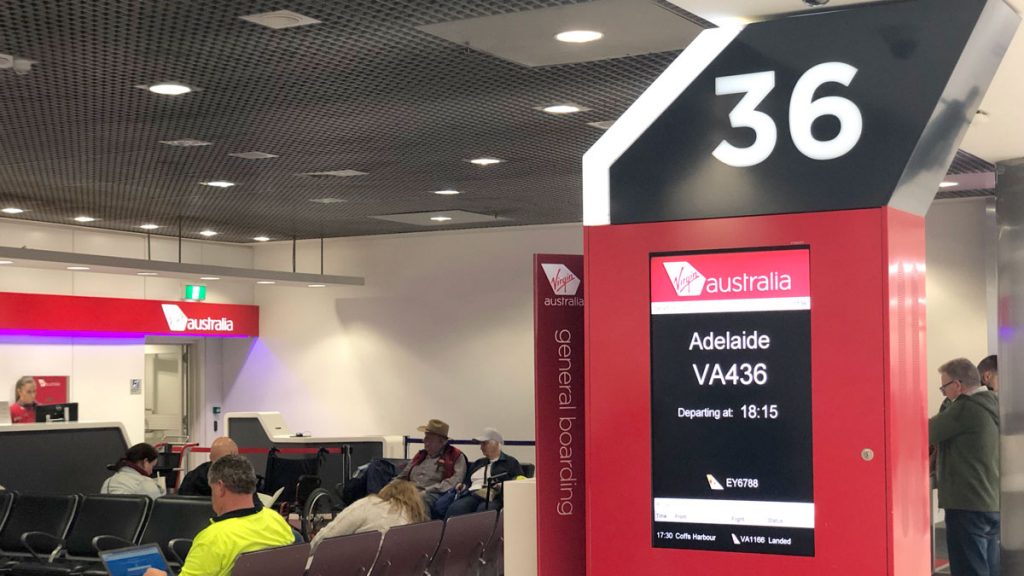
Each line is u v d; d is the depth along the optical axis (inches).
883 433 136.9
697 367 147.2
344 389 653.9
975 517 291.7
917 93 137.8
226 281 668.7
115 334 607.8
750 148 145.9
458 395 618.2
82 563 330.0
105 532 330.3
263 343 682.8
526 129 336.2
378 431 641.6
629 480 150.1
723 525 144.9
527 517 187.0
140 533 325.4
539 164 398.0
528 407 597.9
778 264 143.2
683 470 147.3
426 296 629.9
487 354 610.5
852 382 138.6
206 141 352.2
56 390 573.6
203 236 631.2
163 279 628.7
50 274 569.3
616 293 152.0
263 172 411.5
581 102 301.3
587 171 154.2
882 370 137.3
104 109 305.9
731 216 146.3
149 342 654.5
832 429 139.6
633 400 150.3
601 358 152.5
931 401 482.0
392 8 216.7
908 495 142.2
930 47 137.9
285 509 490.3
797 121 143.7
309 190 457.4
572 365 173.8
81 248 583.8
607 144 153.6
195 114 312.7
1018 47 171.9
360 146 361.4
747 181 145.7
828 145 141.7
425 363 629.0
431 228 601.9
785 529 141.6
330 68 263.6
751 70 146.9
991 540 305.4
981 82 151.9
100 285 594.6
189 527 319.3
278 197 476.7
